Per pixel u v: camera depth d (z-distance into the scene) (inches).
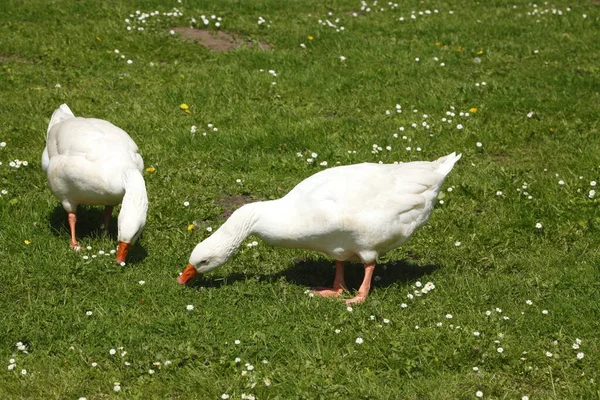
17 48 551.8
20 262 297.0
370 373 241.3
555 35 649.6
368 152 417.4
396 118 471.5
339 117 474.0
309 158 410.3
